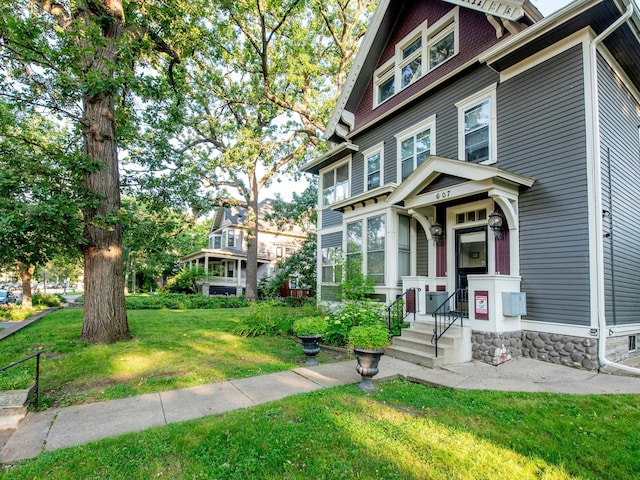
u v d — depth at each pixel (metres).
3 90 6.67
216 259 30.59
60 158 6.59
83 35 6.77
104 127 7.62
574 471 2.71
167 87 10.77
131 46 8.21
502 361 6.04
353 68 11.85
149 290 33.22
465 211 8.12
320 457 2.94
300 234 31.11
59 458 2.95
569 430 3.36
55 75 6.71
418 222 9.43
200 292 26.56
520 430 3.40
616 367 5.43
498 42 7.67
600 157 6.11
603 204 6.11
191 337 8.19
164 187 10.55
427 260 9.09
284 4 14.01
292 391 4.65
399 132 10.28
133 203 15.32
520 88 7.07
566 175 6.22
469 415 3.78
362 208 10.08
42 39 7.19
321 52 17.06
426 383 4.98
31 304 16.52
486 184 6.55
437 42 9.57
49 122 12.22
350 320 7.84
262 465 2.83
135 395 4.56
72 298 31.28
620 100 7.20
